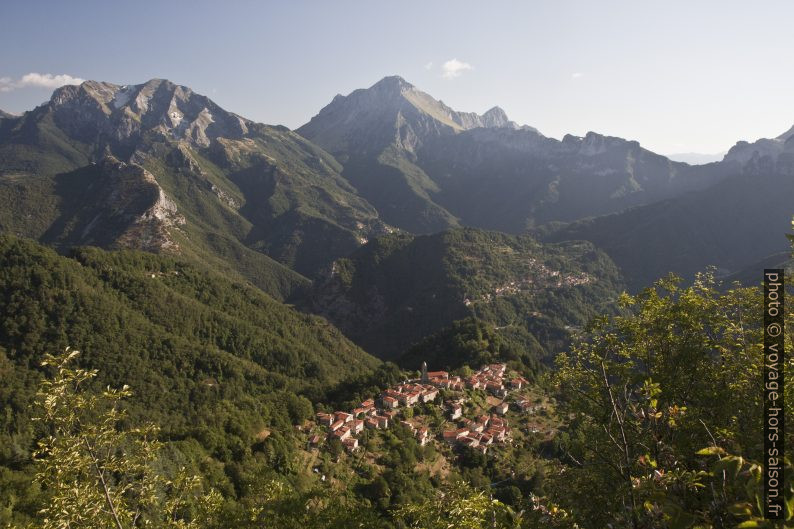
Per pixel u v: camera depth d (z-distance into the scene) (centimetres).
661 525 1207
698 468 1569
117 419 1605
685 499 1204
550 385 2259
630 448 1772
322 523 2267
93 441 1576
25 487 3831
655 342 2027
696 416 1638
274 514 2289
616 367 1752
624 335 2092
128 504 1786
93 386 9169
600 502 1736
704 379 1862
